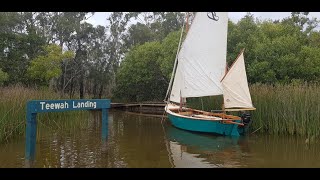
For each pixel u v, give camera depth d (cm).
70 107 1047
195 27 2041
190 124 1895
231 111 1955
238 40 2964
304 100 1692
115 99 4822
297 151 1328
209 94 2020
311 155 1255
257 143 1520
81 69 4884
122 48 5431
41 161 1116
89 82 5094
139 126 2177
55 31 4766
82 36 4894
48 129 1814
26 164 1015
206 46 2014
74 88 4866
